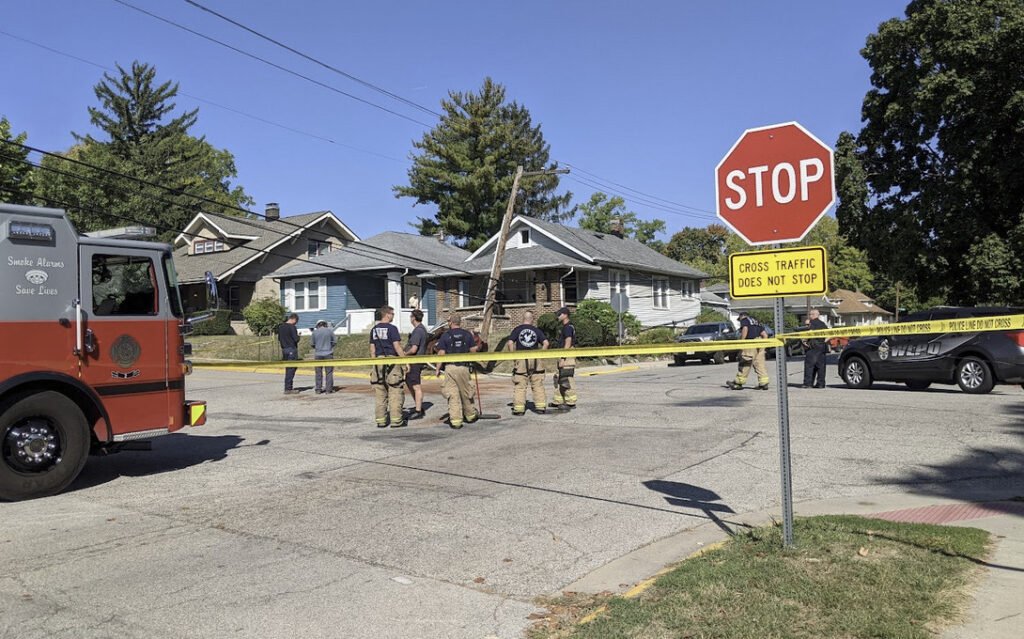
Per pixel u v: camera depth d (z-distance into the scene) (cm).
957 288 2275
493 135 5244
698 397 1453
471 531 613
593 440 1020
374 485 782
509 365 2447
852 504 675
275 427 1219
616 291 3584
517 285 3488
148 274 860
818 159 488
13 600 475
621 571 514
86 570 531
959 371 1393
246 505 712
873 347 1520
